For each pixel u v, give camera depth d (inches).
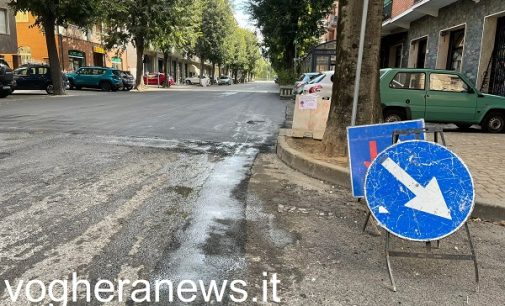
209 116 549.6
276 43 1267.2
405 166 134.6
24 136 350.6
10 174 232.4
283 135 356.5
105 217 172.9
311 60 1202.6
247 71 4392.2
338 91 272.2
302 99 345.7
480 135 422.9
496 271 140.9
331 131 276.7
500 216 186.2
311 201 206.8
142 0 1294.3
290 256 145.6
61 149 303.0
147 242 150.8
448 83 438.9
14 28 1208.8
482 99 437.1
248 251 147.8
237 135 398.9
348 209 196.9
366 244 158.2
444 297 123.4
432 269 140.7
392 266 141.6
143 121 471.5
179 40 1473.9
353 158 192.1
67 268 130.3
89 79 1226.0
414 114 435.8
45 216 171.6
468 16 580.4
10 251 140.1
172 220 173.2
